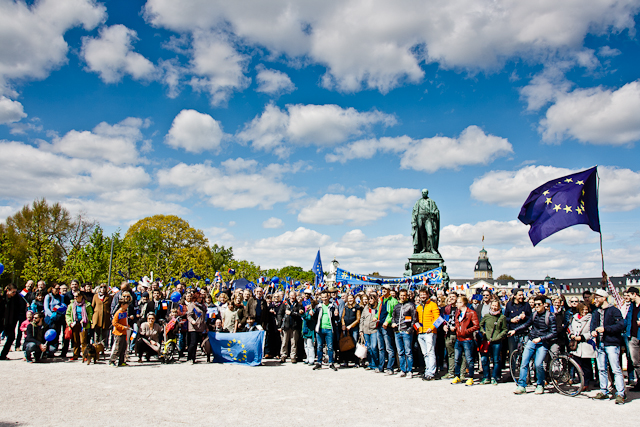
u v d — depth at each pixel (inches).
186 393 373.1
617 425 296.7
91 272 1503.4
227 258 3420.3
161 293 640.4
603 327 378.0
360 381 451.5
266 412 314.5
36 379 418.3
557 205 491.5
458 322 453.4
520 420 306.7
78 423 278.7
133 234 2396.7
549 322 397.7
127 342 525.0
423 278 822.5
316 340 557.9
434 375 476.1
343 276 842.8
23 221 2052.2
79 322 548.7
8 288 553.6
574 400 373.7
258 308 604.7
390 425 288.0
